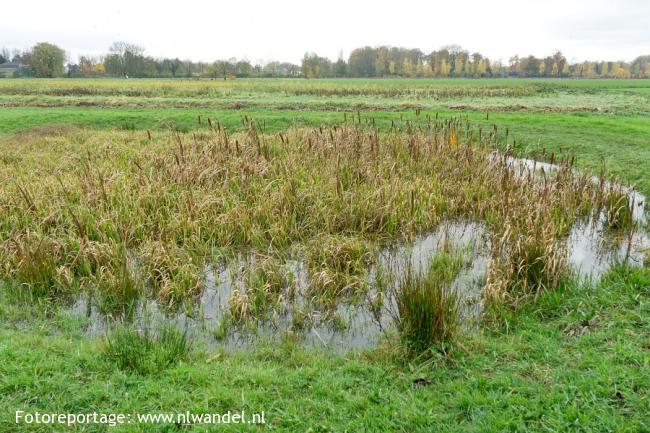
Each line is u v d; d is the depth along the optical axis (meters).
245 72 76.81
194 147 11.82
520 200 8.55
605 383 3.99
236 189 9.67
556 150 13.20
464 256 7.37
